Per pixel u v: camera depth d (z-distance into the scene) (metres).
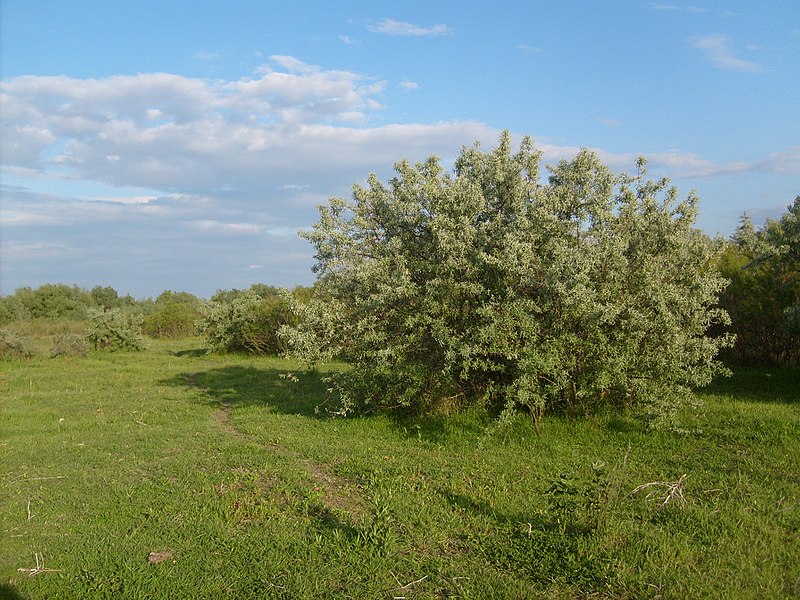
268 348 26.23
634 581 4.64
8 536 6.13
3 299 49.91
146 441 10.28
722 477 7.09
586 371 9.44
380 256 10.32
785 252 12.32
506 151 10.45
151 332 40.38
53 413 13.06
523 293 9.40
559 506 5.91
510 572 4.98
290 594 4.73
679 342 8.99
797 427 8.90
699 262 9.86
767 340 14.52
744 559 4.97
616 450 8.52
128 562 5.39
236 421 11.86
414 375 9.77
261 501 6.83
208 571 5.18
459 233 9.32
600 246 9.12
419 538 5.68
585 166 9.77
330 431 10.58
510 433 9.46
